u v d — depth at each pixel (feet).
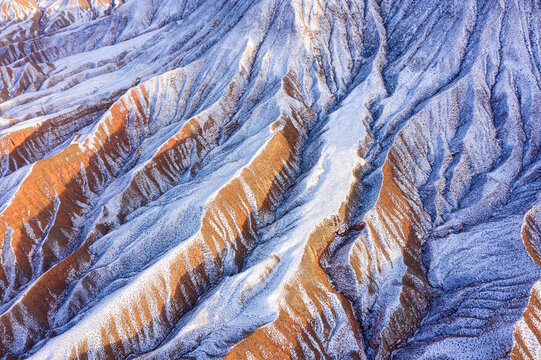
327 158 129.70
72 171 141.18
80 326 90.94
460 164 130.31
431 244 113.70
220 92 164.45
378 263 105.70
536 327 85.30
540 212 110.52
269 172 128.77
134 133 160.04
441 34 167.63
